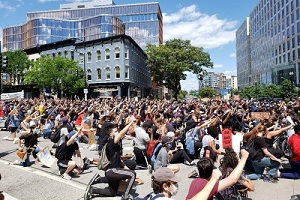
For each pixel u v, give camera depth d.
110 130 7.06
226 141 9.48
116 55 55.25
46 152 9.79
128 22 115.31
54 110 19.30
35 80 53.59
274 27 94.62
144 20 114.81
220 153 9.44
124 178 6.53
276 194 7.16
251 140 8.65
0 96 32.38
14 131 15.65
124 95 55.59
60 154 8.55
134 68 61.72
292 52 79.94
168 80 66.12
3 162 10.57
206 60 67.25
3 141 15.35
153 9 114.62
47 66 52.03
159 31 118.94
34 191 7.56
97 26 87.62
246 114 19.59
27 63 64.69
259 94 74.12
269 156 8.11
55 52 62.12
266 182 8.16
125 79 55.47
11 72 66.25
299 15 74.94
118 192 6.73
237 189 6.11
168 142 8.72
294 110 16.77
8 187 7.89
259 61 113.56
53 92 55.09
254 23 121.94
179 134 12.27
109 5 121.81
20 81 68.94
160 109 19.89
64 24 99.56
